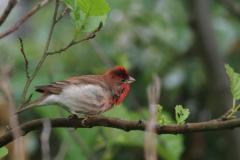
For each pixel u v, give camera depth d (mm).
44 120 6020
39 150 11578
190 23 11523
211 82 11383
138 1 12039
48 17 12883
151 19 11898
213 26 11672
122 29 11805
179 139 9344
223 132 11562
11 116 5723
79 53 12094
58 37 12383
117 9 12016
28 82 5875
